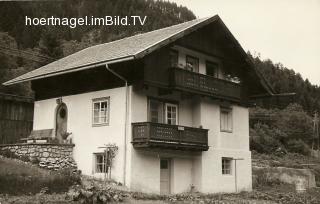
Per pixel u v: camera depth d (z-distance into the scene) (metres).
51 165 23.78
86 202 17.58
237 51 28.84
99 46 30.77
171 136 23.47
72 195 17.78
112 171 23.17
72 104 25.72
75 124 25.34
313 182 38.34
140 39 27.19
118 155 23.08
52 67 27.64
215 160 27.12
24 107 31.97
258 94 31.30
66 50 62.00
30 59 52.59
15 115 31.31
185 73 24.61
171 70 24.05
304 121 67.56
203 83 25.75
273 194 27.56
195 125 26.62
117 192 20.66
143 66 22.75
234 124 29.25
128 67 23.25
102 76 24.45
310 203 24.77
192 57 27.16
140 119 23.44
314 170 46.53
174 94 25.80
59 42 66.44
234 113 29.41
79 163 24.70
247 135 30.28
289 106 75.75
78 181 21.06
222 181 27.48
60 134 26.22
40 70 28.09
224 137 28.12
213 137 27.22
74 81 25.86
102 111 24.31
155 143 22.44
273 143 59.75
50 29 73.75
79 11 93.31
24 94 40.66
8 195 18.23
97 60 23.20
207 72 28.34
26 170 20.84
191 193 25.14
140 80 22.73
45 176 20.16
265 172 36.19
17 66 50.53
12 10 70.50
